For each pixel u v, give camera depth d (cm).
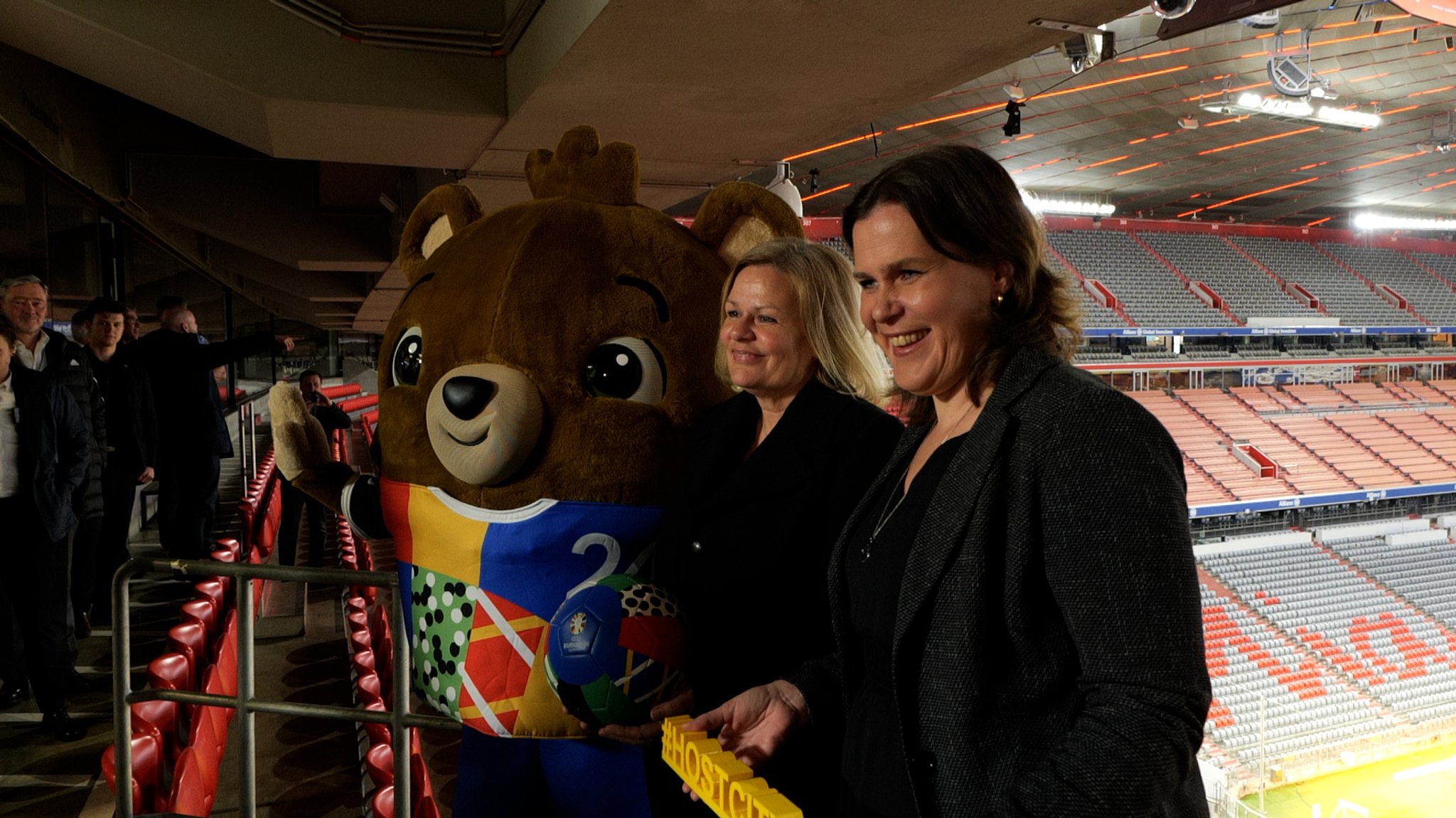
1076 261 2520
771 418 165
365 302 1420
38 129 560
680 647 164
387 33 424
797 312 155
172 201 848
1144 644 84
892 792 103
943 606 96
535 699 170
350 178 816
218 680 323
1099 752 82
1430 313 2550
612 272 184
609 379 177
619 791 170
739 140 486
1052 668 93
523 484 173
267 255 918
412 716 217
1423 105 1548
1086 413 90
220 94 432
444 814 323
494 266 182
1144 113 1486
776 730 131
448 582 176
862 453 148
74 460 314
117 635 223
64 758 300
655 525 176
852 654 119
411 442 184
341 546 659
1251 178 2031
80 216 664
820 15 301
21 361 308
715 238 203
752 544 152
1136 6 298
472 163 538
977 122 1455
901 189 100
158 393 489
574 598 167
